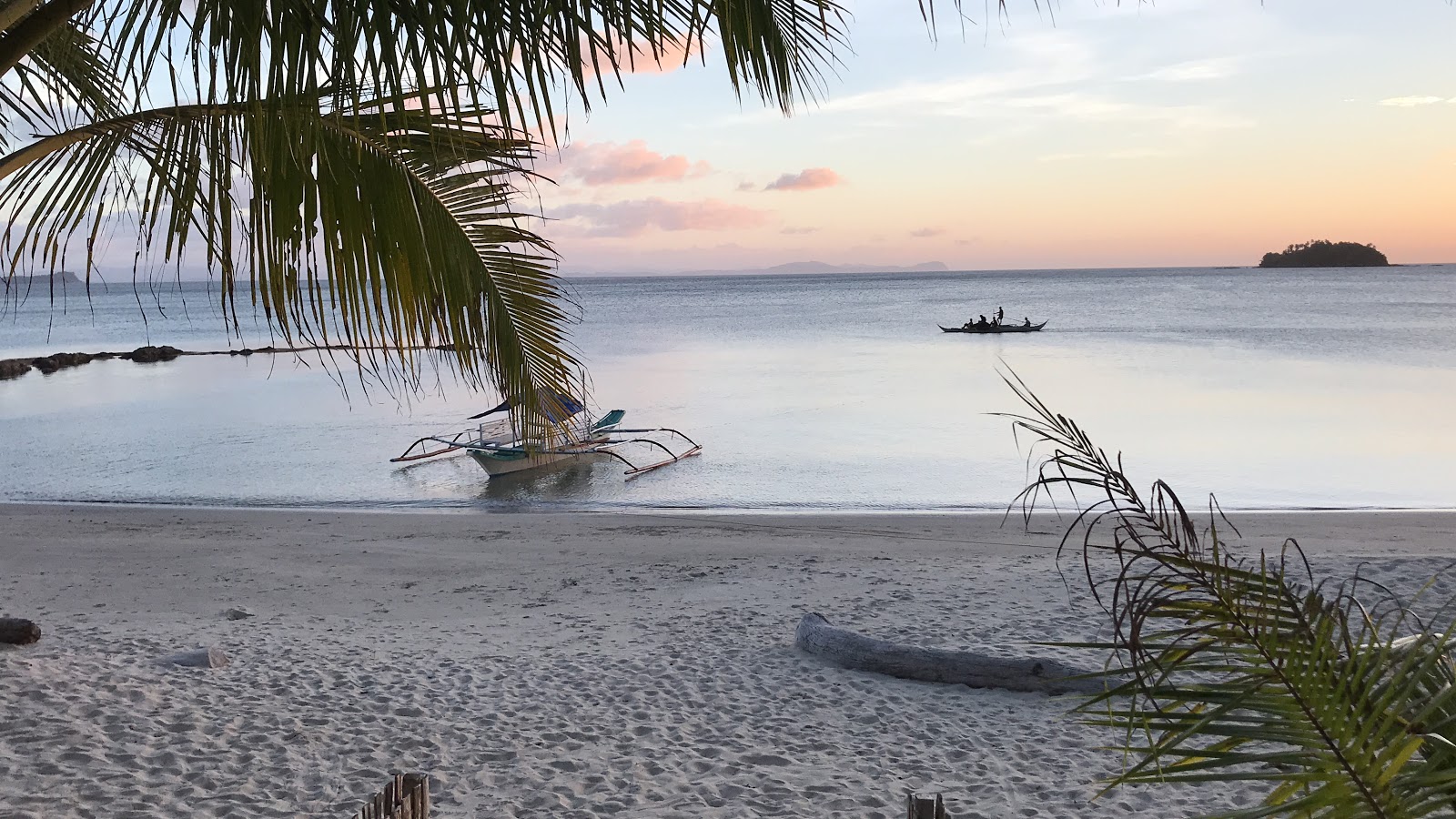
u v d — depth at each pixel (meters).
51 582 12.18
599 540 14.70
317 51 2.57
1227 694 1.63
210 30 2.56
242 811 5.42
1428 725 1.56
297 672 8.02
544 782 5.95
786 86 3.11
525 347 3.98
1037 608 9.78
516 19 2.60
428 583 12.12
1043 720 6.96
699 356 52.38
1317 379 36.44
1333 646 1.59
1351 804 1.53
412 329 3.43
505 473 21.86
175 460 24.19
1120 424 27.06
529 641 9.31
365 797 5.67
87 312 119.94
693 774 6.09
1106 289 158.00
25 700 6.95
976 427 27.39
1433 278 180.75
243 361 54.75
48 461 23.97
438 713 7.09
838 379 40.09
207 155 2.99
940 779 5.97
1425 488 18.95
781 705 7.33
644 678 7.97
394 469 22.94
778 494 19.41
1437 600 9.07
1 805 5.32
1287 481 19.73
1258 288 142.12
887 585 11.07
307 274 3.13
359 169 3.24
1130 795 5.66
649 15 2.77
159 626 9.81
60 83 3.38
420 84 2.62
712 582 11.76
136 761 6.03
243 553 13.82
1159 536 1.66
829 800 5.68
